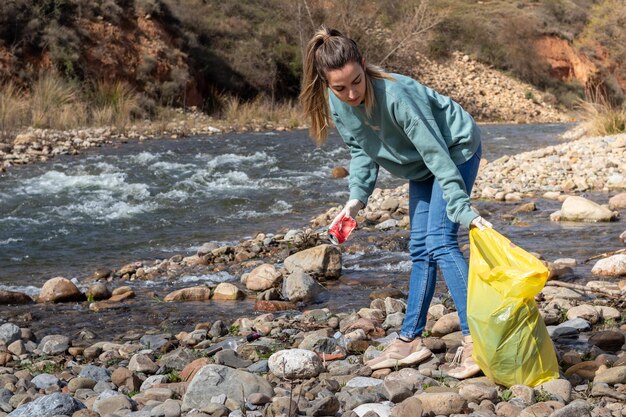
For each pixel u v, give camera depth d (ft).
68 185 36.94
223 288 18.84
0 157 44.24
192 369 12.36
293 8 99.96
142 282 20.97
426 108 10.91
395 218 28.45
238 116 77.92
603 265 18.51
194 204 33.37
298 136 63.05
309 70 11.31
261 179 39.70
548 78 128.26
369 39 105.19
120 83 72.64
